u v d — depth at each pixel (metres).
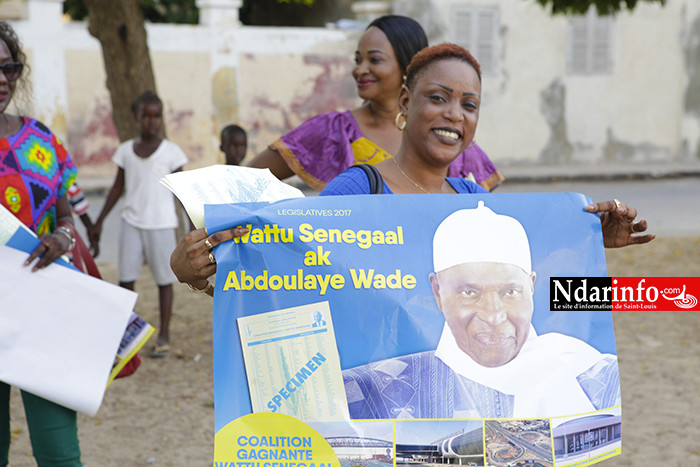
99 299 2.66
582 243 2.04
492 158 18.98
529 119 19.03
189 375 5.21
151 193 5.54
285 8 22.12
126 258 5.57
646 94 19.50
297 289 1.90
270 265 1.89
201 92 16.69
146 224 5.51
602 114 19.36
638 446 4.13
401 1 17.91
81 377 2.61
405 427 1.89
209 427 4.38
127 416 4.50
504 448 1.92
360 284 1.92
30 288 2.58
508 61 18.69
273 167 3.54
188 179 1.93
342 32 17.62
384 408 1.89
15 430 4.24
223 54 16.72
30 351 2.57
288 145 3.46
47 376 2.57
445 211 2.00
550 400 1.95
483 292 1.97
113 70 7.09
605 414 1.99
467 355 1.94
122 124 7.18
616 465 3.90
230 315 1.87
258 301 1.88
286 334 1.88
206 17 16.55
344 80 17.80
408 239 1.96
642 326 6.40
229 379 1.86
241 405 1.86
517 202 2.04
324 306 1.90
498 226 2.01
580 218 2.05
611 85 19.28
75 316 2.63
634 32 19.12
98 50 15.58
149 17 20.09
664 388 4.99
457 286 1.96
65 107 15.48
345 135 3.44
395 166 2.29
